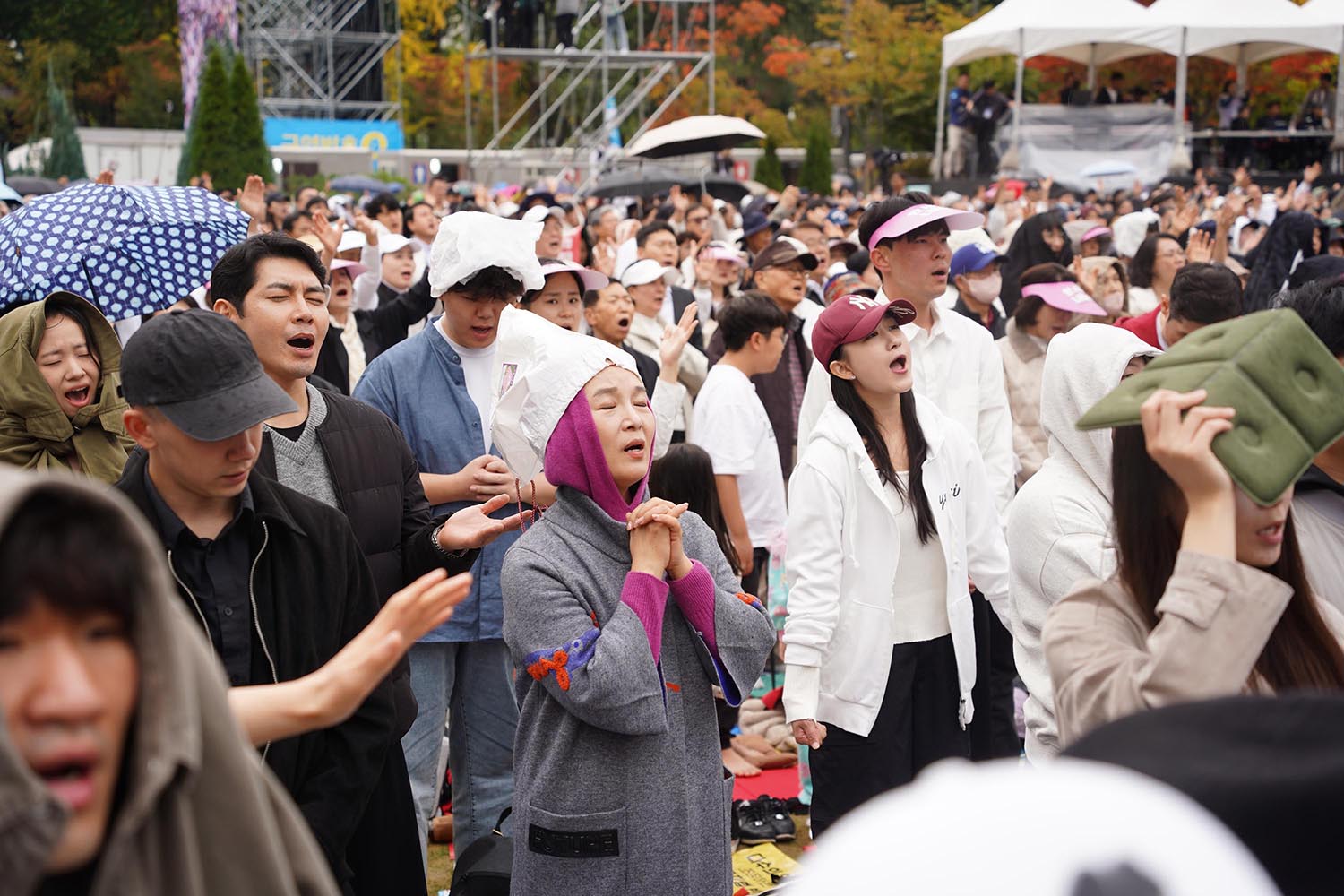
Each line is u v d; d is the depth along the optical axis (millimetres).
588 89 26469
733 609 3129
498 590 4379
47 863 1291
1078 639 2205
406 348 4707
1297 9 23797
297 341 3660
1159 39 23922
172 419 2752
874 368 4098
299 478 3633
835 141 35969
